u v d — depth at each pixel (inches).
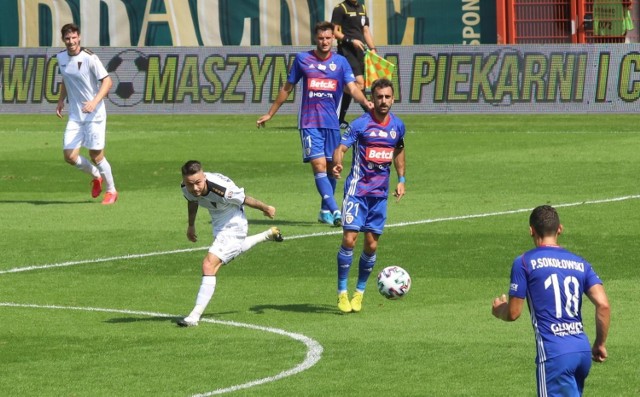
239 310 1337.4
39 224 1924.2
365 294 1414.9
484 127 3216.0
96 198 2210.9
